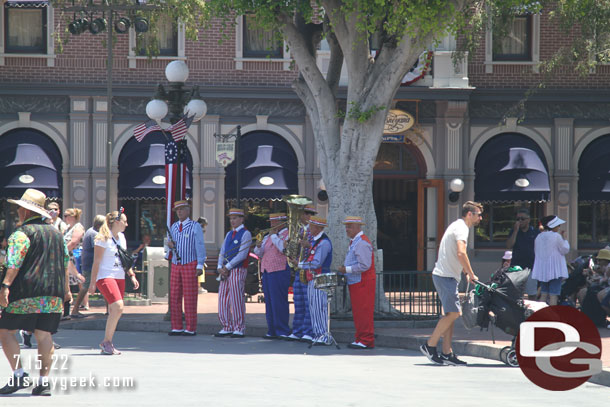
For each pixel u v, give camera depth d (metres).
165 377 12.33
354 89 20.19
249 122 32.16
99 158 31.53
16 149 30.67
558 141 32.72
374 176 32.84
